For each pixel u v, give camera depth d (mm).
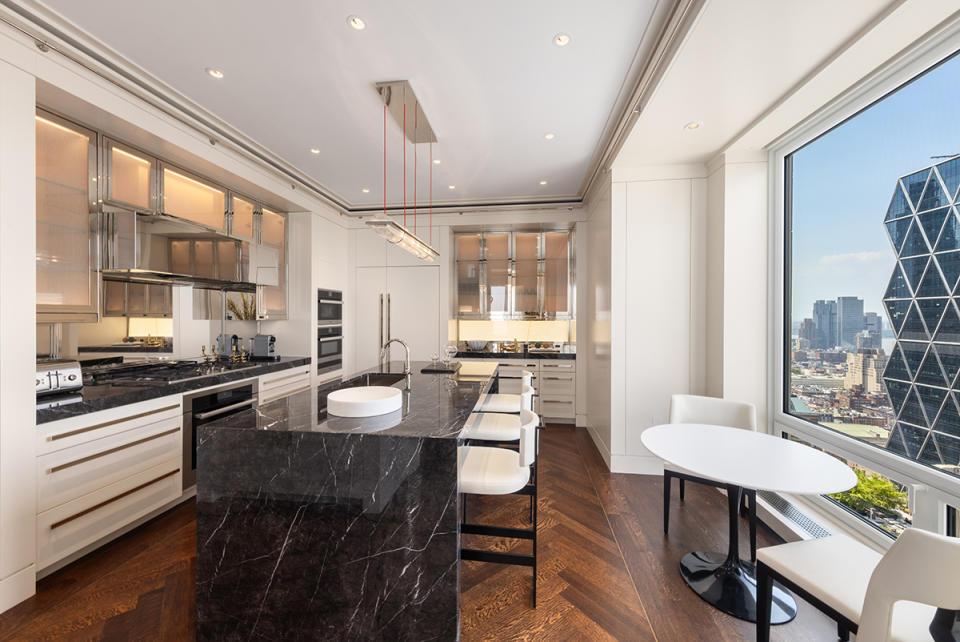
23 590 1796
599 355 3928
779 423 2770
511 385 4992
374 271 5168
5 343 1760
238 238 3379
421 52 2072
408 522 1461
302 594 1502
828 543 1514
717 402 2559
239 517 1531
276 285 3986
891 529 1893
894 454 1884
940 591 954
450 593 1445
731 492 1965
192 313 3506
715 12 1630
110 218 2500
